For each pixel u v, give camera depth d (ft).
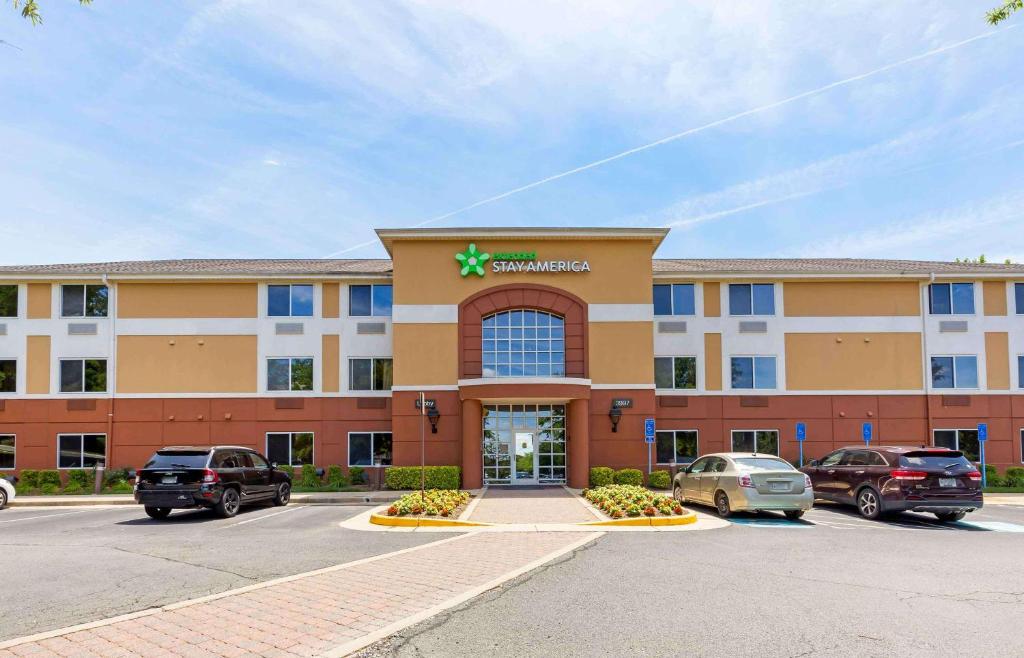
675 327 90.27
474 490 75.51
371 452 87.71
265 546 39.06
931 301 91.20
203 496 53.11
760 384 89.76
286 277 89.20
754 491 50.31
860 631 21.83
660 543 39.06
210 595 26.35
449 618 23.15
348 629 21.75
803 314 90.84
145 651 19.53
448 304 82.23
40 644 20.12
